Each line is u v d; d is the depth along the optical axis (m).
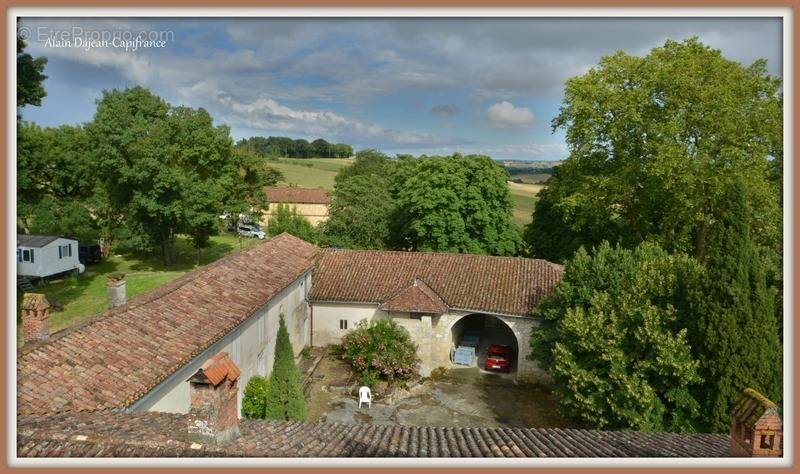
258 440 10.52
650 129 32.69
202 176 53.03
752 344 17.34
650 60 34.69
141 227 49.09
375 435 12.07
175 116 50.66
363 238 44.00
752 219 32.22
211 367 9.90
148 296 19.75
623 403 19.17
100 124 46.09
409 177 46.88
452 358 31.66
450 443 11.59
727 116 30.17
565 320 22.12
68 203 50.91
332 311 31.84
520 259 32.22
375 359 27.45
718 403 17.45
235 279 24.03
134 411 13.30
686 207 32.62
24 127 44.50
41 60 31.16
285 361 19.38
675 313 19.56
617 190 35.38
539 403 26.45
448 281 31.17
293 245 32.75
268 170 82.81
